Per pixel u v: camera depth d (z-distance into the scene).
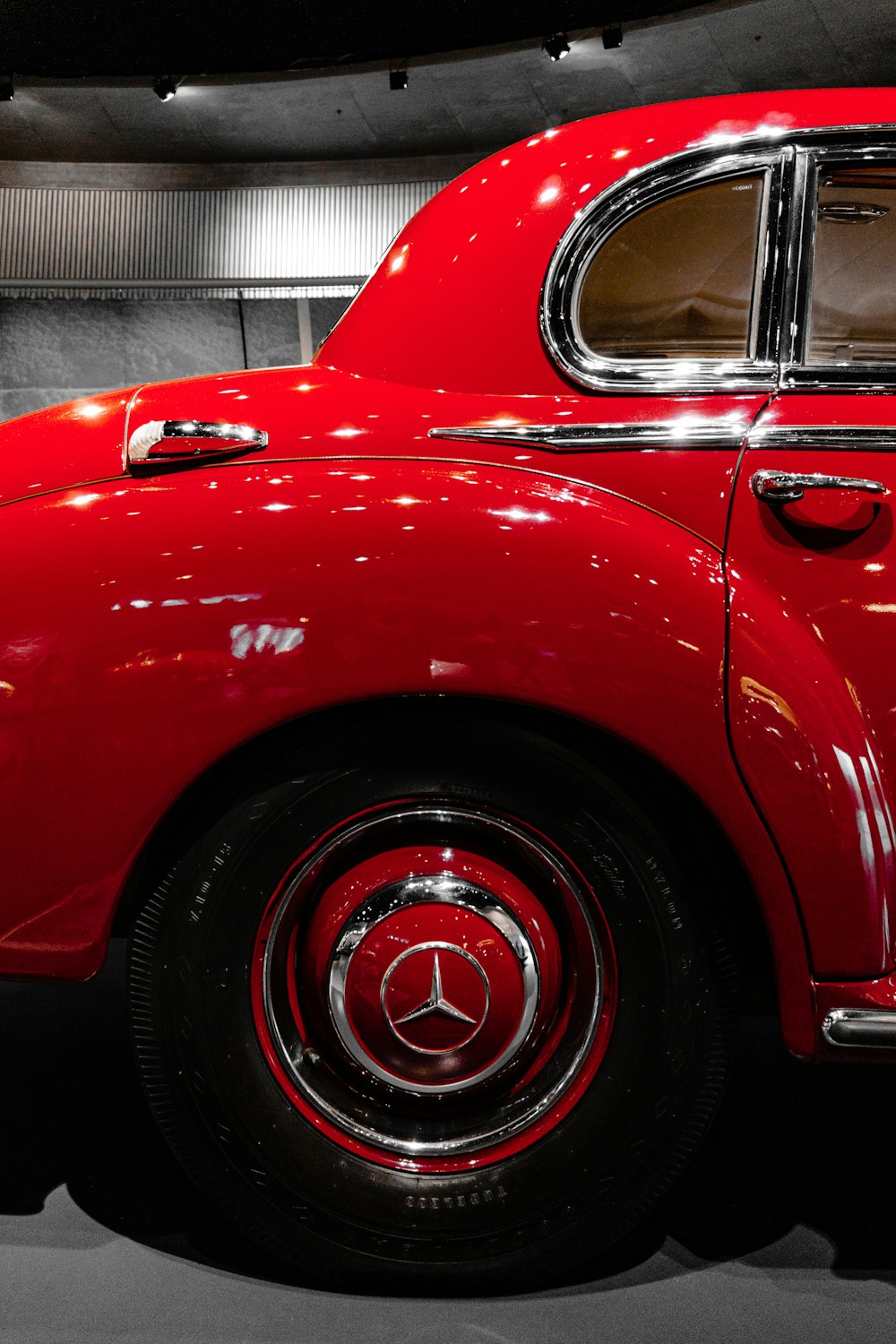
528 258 1.82
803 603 1.71
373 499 1.69
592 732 1.72
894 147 1.81
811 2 9.80
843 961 1.69
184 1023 1.72
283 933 1.74
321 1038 1.76
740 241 1.82
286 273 13.02
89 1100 2.25
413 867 1.74
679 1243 1.87
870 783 1.68
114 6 9.85
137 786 1.68
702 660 1.65
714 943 1.72
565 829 1.71
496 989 1.72
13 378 13.72
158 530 1.70
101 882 1.70
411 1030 1.73
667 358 1.80
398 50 10.83
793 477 1.70
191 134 12.73
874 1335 1.69
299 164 13.07
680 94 11.33
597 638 1.64
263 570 1.67
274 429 1.77
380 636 1.65
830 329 1.83
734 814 1.67
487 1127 1.75
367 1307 1.74
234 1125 1.72
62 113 12.41
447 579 1.65
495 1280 1.76
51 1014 2.64
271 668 1.66
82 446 1.78
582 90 11.55
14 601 1.69
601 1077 1.73
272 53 10.86
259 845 1.71
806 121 1.83
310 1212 1.73
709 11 10.05
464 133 12.45
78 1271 1.79
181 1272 1.80
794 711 1.65
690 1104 1.72
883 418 1.75
